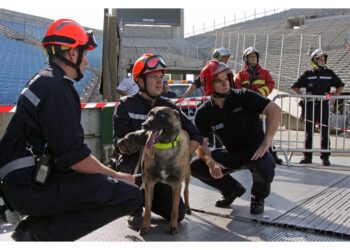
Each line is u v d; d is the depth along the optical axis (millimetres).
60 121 2305
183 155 3420
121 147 3477
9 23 24344
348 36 21375
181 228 3527
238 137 3982
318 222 3512
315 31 24094
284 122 14836
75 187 2406
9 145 2398
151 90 3635
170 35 34969
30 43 23031
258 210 3816
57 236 2479
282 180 5203
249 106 3852
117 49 8492
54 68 2443
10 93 16250
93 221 2510
